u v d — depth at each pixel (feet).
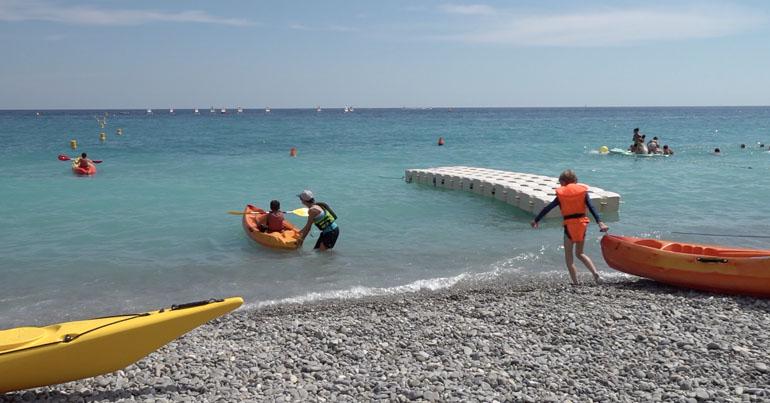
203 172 82.58
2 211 52.42
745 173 79.20
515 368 20.70
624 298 28.96
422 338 24.16
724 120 368.27
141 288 32.73
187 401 18.67
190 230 45.70
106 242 42.09
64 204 56.03
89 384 20.25
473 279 33.88
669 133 205.57
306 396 18.90
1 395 19.40
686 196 60.85
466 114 619.26
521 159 104.73
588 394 18.38
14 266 36.35
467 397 18.28
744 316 25.64
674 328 24.13
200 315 19.85
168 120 375.25
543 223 48.21
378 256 38.88
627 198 59.57
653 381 19.21
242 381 20.35
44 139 164.14
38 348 18.28
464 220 49.34
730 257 28.99
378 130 229.86
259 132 212.43
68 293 31.86
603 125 286.25
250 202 57.93
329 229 39.81
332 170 85.71
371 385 19.53
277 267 36.63
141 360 22.44
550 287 32.14
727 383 18.72
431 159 105.50
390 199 58.90
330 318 27.30
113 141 156.66
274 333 25.36
